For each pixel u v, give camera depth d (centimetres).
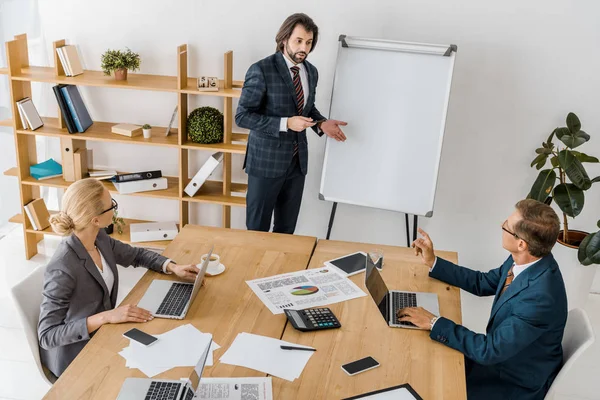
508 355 242
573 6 385
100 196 262
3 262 447
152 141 419
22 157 433
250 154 390
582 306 408
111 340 242
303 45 355
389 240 453
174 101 441
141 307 264
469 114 416
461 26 399
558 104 406
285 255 315
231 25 418
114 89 442
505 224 257
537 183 389
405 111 394
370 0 402
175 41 426
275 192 394
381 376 231
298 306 272
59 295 255
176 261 303
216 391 218
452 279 297
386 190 405
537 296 246
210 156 439
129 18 424
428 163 396
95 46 434
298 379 227
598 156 412
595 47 391
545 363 257
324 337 252
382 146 400
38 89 452
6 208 491
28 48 446
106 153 461
